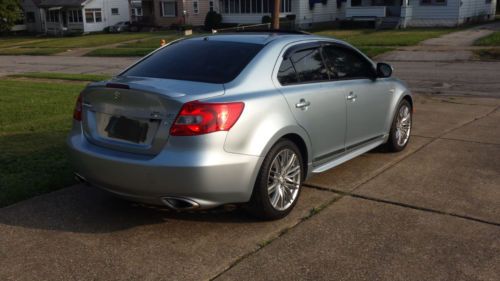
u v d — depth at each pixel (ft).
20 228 13.85
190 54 15.20
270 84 14.14
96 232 13.56
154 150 12.57
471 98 36.09
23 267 11.75
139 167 12.43
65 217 14.57
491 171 18.28
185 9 154.71
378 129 19.33
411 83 44.86
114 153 13.19
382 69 19.10
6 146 22.15
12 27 190.80
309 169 15.47
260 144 13.07
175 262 11.88
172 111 12.30
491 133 24.30
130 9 180.14
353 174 18.13
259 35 16.16
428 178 17.57
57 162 19.51
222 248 12.53
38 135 24.47
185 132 12.16
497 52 62.39
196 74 14.05
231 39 15.78
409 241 12.77
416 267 11.51
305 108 14.82
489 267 11.47
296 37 16.10
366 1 118.01
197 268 11.60
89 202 15.70
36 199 15.97
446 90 40.34
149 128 12.76
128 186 12.85
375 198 15.71
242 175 12.77
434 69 53.93
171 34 138.21
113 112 13.47
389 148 20.74
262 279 11.10
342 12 142.00
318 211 14.76
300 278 11.12
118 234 13.42
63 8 176.24
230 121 12.50
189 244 12.78
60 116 29.81
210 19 138.10
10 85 48.52
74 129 14.75
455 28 100.32
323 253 12.21
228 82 13.47
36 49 123.85
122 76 14.97
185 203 12.58
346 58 17.83
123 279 11.19
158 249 12.54
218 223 14.01
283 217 14.32
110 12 179.32
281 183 14.15
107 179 13.23
